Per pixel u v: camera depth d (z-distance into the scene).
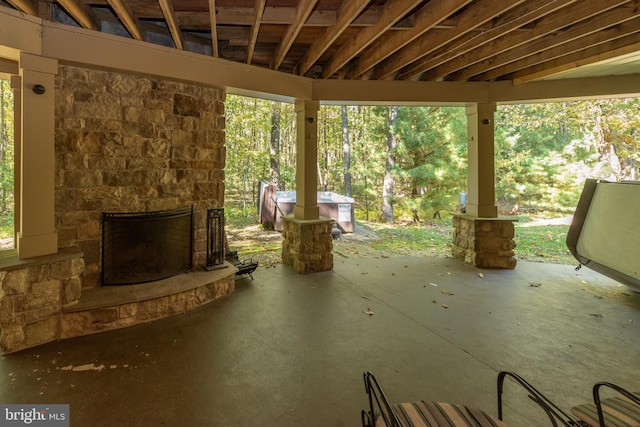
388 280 4.61
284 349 2.76
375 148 10.81
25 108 2.75
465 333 3.07
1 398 2.10
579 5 2.94
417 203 9.84
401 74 4.96
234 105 10.39
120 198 3.44
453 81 5.06
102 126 3.31
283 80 4.46
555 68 4.30
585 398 2.15
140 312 3.21
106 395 2.15
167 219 3.70
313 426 1.90
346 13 2.98
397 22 3.27
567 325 3.24
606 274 4.20
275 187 9.06
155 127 3.62
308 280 4.59
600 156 10.21
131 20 3.02
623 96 4.67
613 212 4.23
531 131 10.87
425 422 1.36
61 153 3.12
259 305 3.69
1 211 9.38
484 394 2.19
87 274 3.32
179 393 2.18
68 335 2.91
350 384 2.29
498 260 5.21
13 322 2.65
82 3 2.82
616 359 2.63
